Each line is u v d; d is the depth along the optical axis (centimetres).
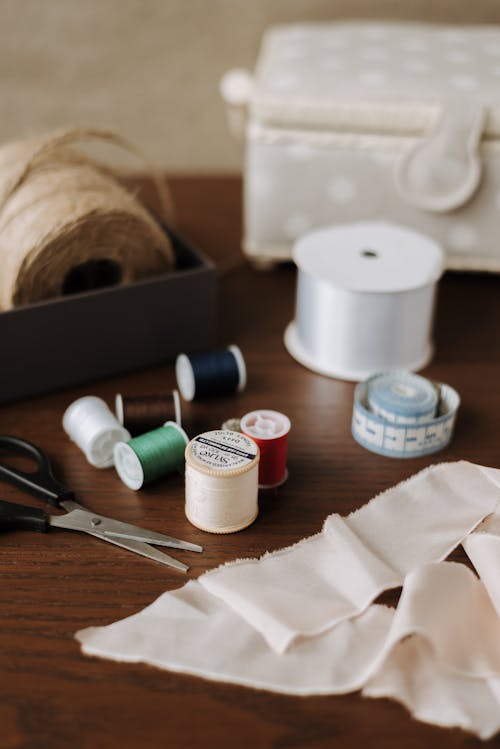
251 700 61
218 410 93
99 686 62
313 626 66
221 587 69
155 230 98
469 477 82
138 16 151
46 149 93
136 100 160
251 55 155
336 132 112
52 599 69
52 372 93
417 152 111
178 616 67
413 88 111
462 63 119
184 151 166
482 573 71
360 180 115
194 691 61
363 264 97
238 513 75
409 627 62
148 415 87
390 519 78
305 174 115
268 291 118
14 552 74
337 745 58
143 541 74
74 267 95
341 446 88
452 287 120
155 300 95
